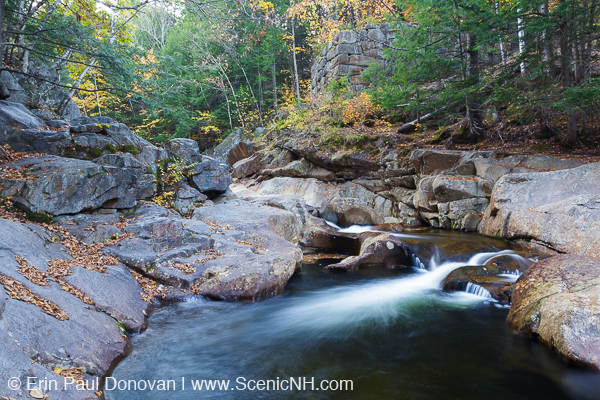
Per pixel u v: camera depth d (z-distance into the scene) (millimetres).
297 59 32562
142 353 5016
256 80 31344
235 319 6371
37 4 12781
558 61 12430
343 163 16812
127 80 10531
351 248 11164
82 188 8047
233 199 13031
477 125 14656
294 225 11781
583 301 4930
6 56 12930
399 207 14805
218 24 10320
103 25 14188
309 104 21344
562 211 8445
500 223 10211
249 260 7852
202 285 7156
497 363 4824
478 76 12930
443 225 12594
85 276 5738
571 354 4535
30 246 5852
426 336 5715
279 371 4691
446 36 12891
